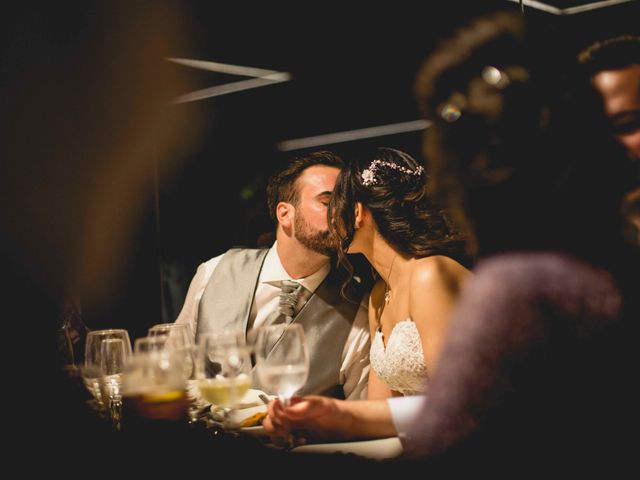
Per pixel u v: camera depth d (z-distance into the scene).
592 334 1.11
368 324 2.71
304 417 1.74
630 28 2.38
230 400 1.89
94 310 3.19
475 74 1.22
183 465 1.63
